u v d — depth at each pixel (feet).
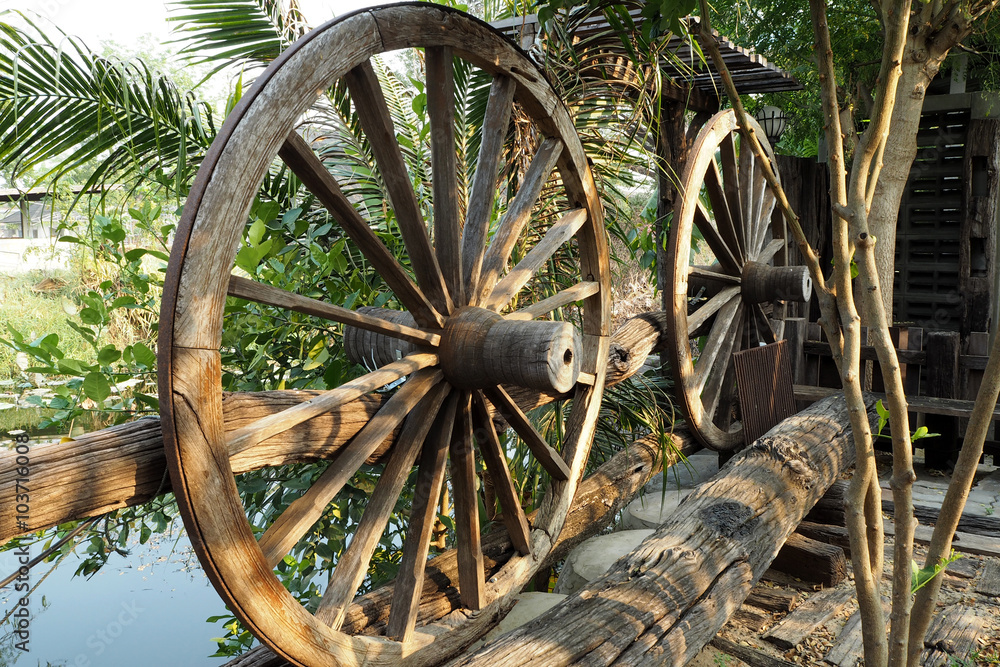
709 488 10.18
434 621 7.89
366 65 6.21
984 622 9.89
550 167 8.81
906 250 22.59
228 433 5.45
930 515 13.64
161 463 5.46
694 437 14.24
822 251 21.59
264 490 8.96
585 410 9.97
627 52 10.78
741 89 16.80
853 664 8.92
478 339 7.23
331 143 10.41
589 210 9.59
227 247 5.13
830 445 12.17
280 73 5.38
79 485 4.99
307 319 9.11
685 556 8.53
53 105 7.54
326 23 5.75
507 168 11.71
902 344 17.87
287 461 6.27
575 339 7.18
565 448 9.78
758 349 13.83
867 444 5.05
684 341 12.47
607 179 12.23
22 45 6.68
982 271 20.30
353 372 9.45
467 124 11.49
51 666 9.45
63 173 8.04
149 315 10.17
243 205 5.20
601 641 7.10
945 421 16.52
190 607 11.78
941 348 17.01
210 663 10.12
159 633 10.85
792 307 20.08
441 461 7.50
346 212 6.28
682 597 7.97
